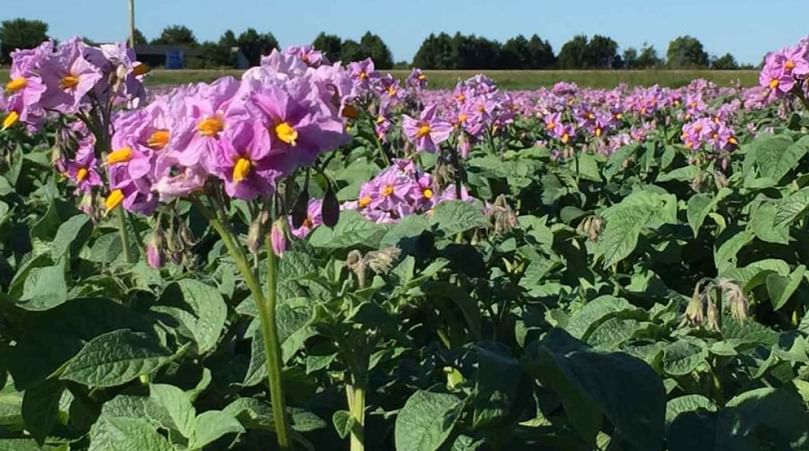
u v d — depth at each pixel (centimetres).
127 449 38
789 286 67
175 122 36
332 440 48
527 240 73
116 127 38
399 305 50
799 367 55
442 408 40
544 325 58
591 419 40
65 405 48
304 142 35
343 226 63
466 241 73
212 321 46
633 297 72
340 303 44
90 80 61
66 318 43
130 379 41
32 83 61
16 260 74
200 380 46
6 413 47
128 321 44
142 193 38
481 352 41
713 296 51
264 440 45
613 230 79
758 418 44
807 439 44
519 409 40
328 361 45
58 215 66
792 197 74
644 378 38
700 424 44
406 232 62
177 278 54
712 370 51
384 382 52
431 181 76
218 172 34
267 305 38
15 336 44
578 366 38
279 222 37
